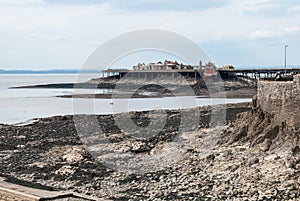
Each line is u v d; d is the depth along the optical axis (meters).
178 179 44.03
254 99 59.81
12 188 38.34
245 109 87.88
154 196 39.56
